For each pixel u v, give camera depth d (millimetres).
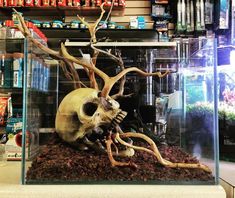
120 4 2898
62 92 1271
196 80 1325
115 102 1184
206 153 1138
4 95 1720
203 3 2889
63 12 3059
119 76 1242
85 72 1244
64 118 1157
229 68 1531
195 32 2922
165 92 1385
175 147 1304
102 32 2436
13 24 1937
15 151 1545
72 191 973
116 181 1031
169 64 1386
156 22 3023
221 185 1132
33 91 1163
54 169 1039
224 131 1547
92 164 1044
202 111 1226
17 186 1017
